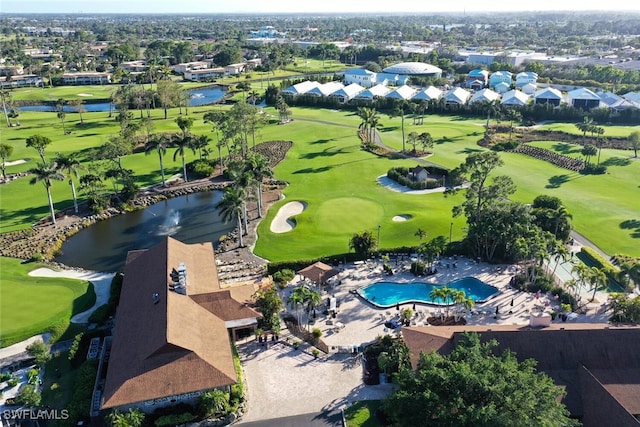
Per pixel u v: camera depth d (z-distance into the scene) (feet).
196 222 355.36
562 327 199.82
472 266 283.18
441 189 400.26
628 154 482.69
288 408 180.96
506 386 141.28
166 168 459.73
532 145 513.45
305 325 230.27
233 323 212.43
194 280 230.48
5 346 213.46
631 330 188.34
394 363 190.39
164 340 179.01
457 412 141.28
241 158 469.16
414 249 292.20
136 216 367.66
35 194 397.19
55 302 245.86
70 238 331.57
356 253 287.28
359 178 428.15
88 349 212.43
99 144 528.63
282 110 638.12
